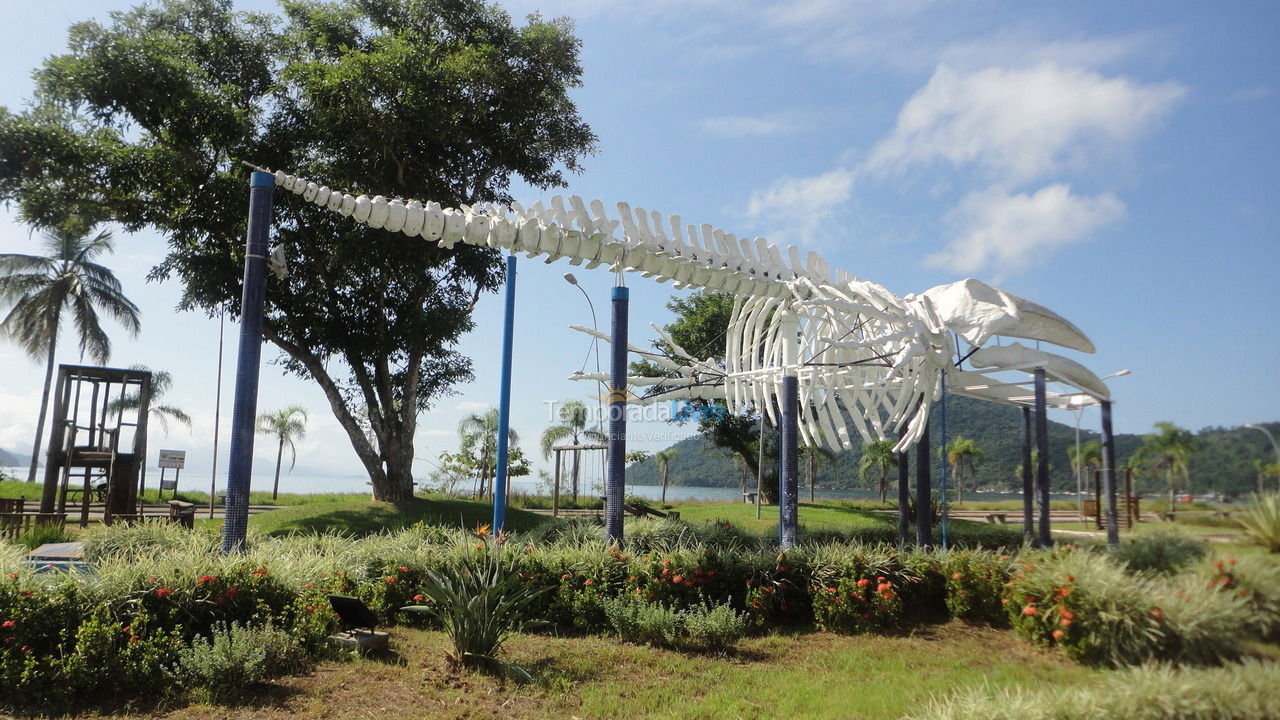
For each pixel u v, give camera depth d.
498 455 13.47
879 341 11.61
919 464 13.10
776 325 14.30
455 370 25.33
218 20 21.39
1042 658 6.62
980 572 9.19
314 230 21.58
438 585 7.59
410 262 20.89
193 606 7.24
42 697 5.86
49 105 18.86
